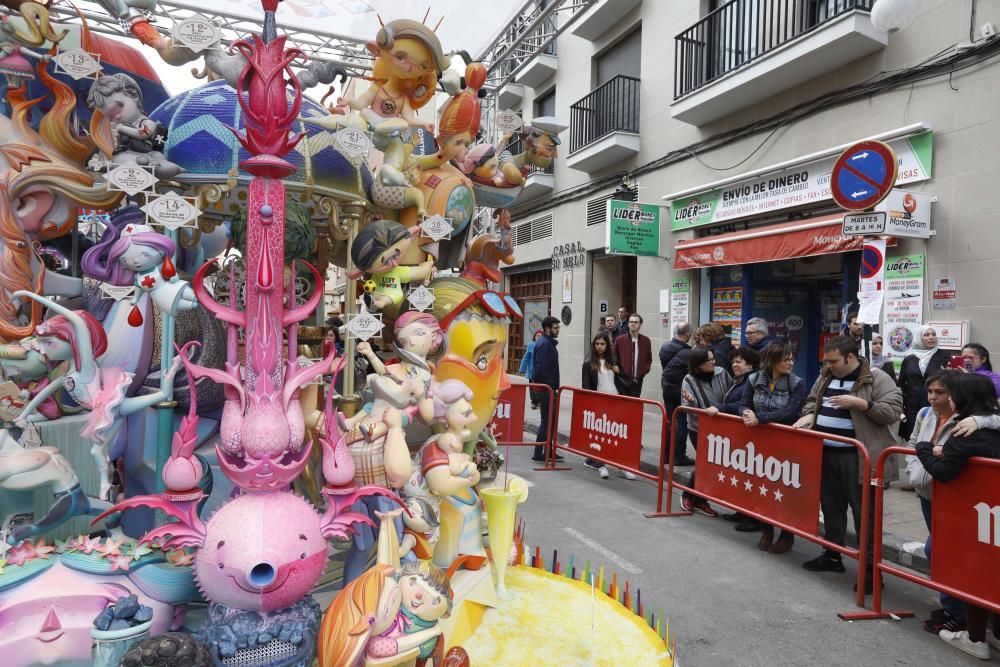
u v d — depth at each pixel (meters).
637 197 12.87
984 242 6.89
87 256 2.33
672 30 11.97
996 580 3.42
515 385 8.77
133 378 2.46
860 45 8.02
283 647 1.92
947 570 3.67
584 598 3.48
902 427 7.10
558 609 3.33
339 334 3.19
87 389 2.25
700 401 6.14
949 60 7.25
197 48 2.35
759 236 9.44
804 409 4.95
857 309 8.77
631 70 13.54
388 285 3.06
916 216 7.21
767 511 5.08
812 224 8.58
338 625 1.94
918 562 4.92
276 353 1.97
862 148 6.46
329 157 2.74
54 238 2.80
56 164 2.34
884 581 4.75
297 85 1.95
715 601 4.30
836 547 4.43
